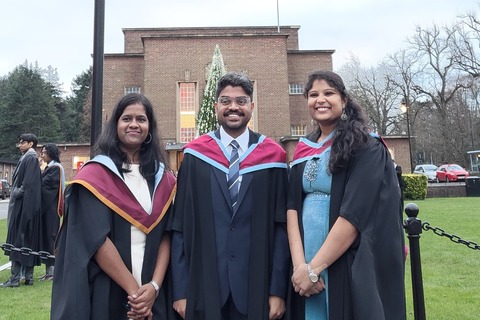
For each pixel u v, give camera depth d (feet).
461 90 156.25
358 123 8.89
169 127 99.50
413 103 155.22
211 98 63.26
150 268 8.82
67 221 8.66
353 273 7.84
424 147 185.57
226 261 9.05
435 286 18.58
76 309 7.82
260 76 101.76
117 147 9.33
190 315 8.75
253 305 8.78
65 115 201.57
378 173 8.36
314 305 8.59
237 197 9.40
